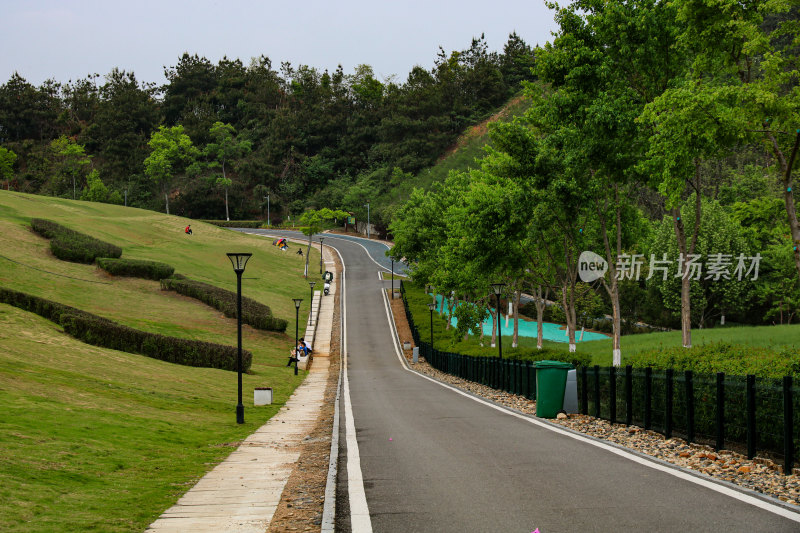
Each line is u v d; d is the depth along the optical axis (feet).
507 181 113.80
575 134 87.04
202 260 269.85
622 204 92.84
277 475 32.30
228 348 117.08
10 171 541.75
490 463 30.09
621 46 85.76
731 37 71.31
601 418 50.08
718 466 30.37
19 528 20.38
